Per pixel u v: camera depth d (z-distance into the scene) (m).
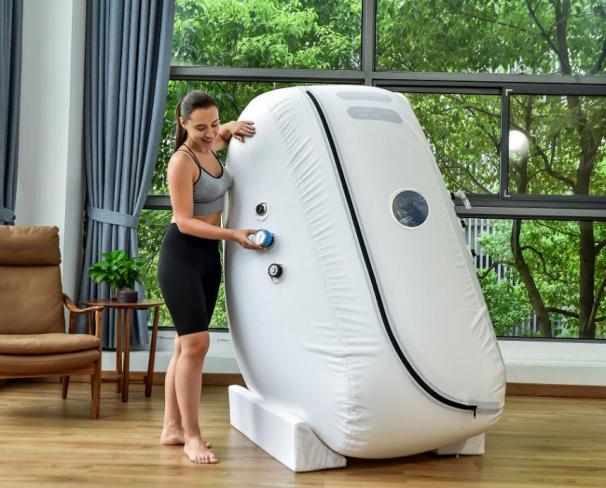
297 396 2.74
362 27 4.89
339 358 2.54
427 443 2.66
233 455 2.90
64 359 3.47
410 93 4.89
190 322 2.81
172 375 3.04
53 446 2.99
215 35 4.95
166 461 2.79
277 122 2.86
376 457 2.67
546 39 4.88
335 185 2.67
